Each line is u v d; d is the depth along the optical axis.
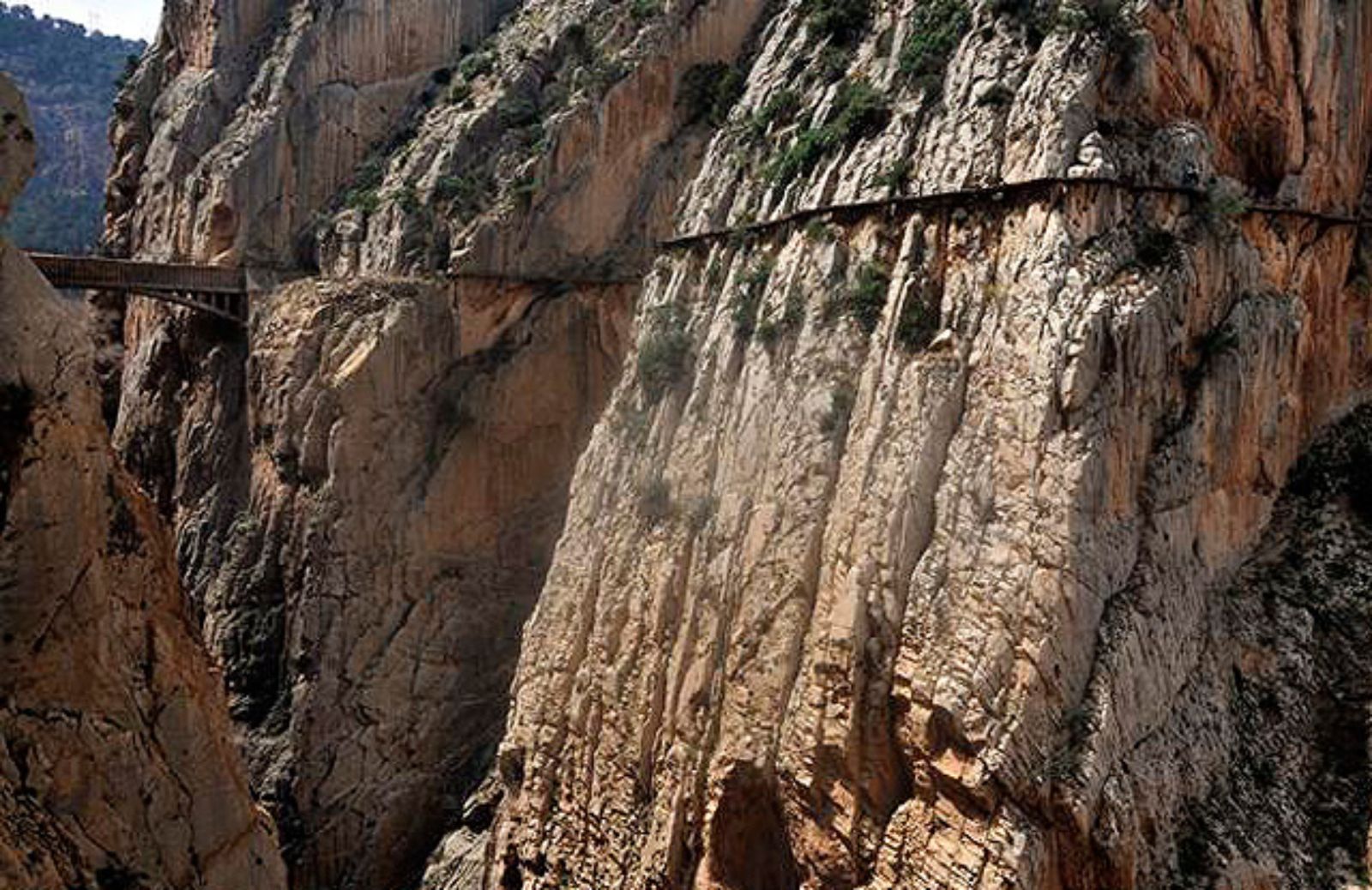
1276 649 28.42
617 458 37.94
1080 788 24.05
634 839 33.00
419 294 49.22
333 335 49.06
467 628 48.81
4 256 12.87
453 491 49.03
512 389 49.31
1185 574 27.52
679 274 39.53
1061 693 24.98
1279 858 25.59
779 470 31.48
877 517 28.33
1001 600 25.83
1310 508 30.78
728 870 30.50
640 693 33.81
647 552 35.12
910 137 32.72
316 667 47.72
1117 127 29.36
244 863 15.65
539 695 37.19
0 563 12.43
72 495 13.15
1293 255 31.06
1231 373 28.59
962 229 29.81
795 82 39.72
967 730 25.30
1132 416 26.88
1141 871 24.31
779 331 33.28
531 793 36.59
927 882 25.58
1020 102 29.98
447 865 42.69
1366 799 26.48
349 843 46.78
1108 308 26.73
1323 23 31.70
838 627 28.17
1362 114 33.41
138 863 13.73
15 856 11.48
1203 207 28.77
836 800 27.72
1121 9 29.89
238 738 48.59
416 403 49.19
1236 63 30.64
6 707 12.48
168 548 16.12
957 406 28.36
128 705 13.99
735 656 30.81
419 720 47.88
